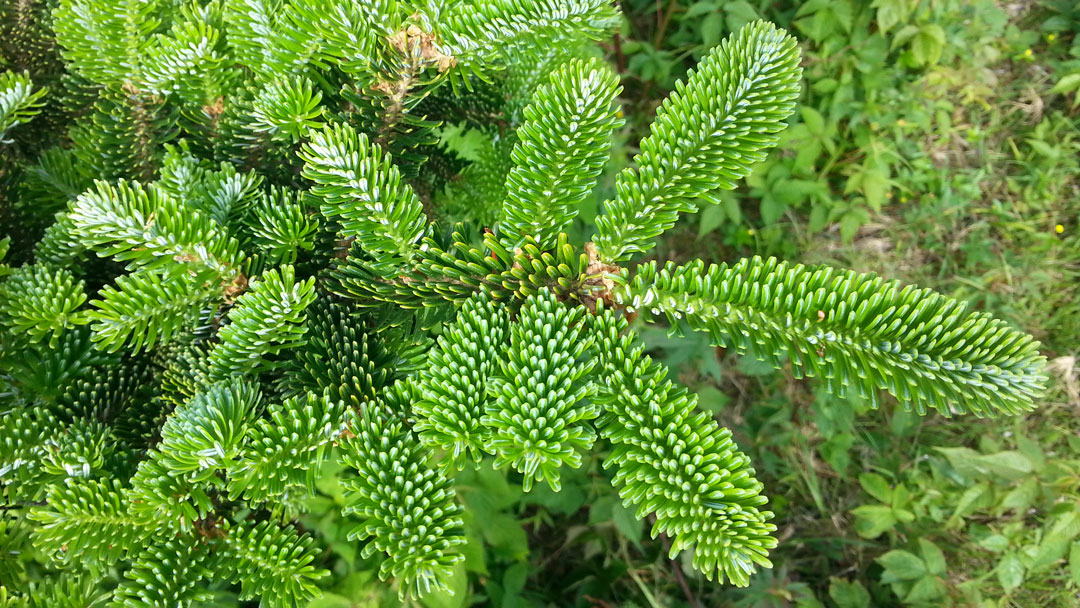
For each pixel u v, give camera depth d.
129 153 0.31
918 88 0.75
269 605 0.23
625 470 0.21
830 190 0.79
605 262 0.24
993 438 0.67
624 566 0.62
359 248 0.27
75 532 0.23
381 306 0.27
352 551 0.46
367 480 0.22
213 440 0.22
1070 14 0.76
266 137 0.29
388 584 0.46
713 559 0.20
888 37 0.77
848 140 0.79
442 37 0.25
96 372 0.29
